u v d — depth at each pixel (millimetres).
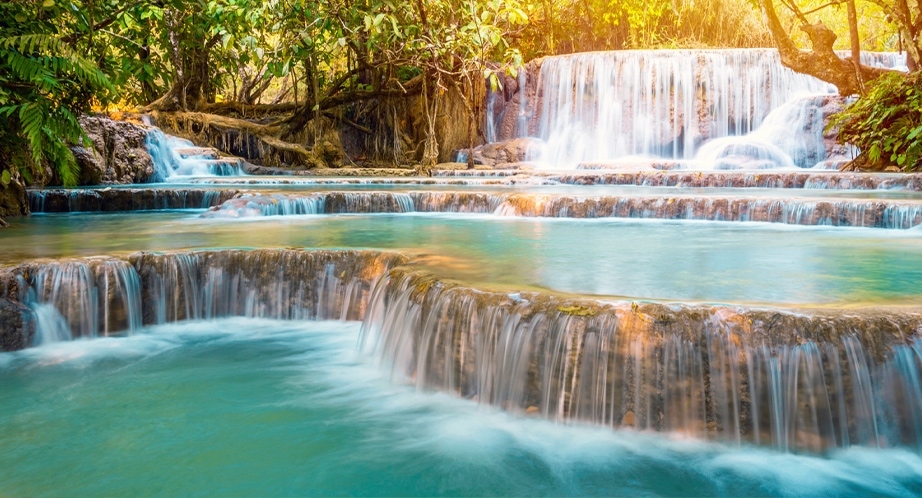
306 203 9836
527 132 21297
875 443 3109
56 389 4270
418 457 3398
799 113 17922
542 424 3555
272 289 5676
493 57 19250
